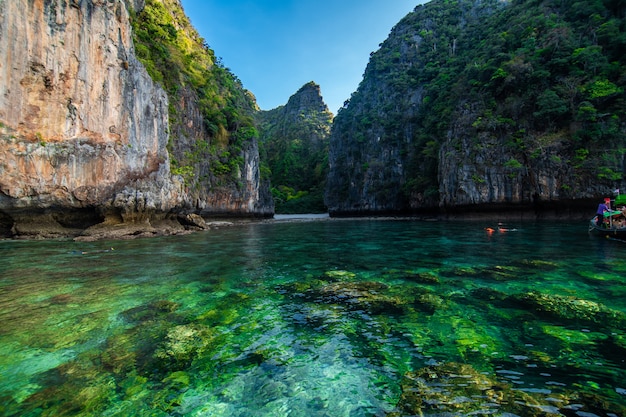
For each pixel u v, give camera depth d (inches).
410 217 2046.0
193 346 200.1
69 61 714.8
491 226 1052.5
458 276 364.2
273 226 1373.0
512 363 173.8
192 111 1387.8
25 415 135.6
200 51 1870.1
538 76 1338.6
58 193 711.1
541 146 1267.2
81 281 350.3
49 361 179.2
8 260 464.8
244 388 158.4
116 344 200.2
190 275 385.4
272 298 296.4
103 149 772.6
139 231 802.2
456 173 1519.4
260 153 3412.9
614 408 132.7
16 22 642.2
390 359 183.6
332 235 906.1
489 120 1448.1
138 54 1032.8
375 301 280.8
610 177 1099.9
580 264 407.2
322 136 4712.1
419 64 2677.2
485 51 1797.5
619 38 1211.9
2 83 630.5
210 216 1569.9
